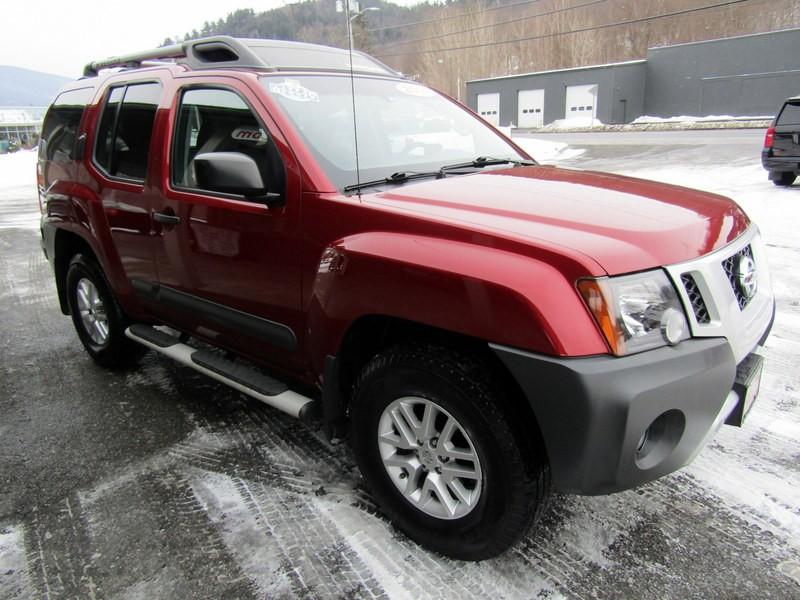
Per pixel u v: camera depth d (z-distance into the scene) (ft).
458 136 10.89
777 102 108.99
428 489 7.29
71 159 12.88
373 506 8.45
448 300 6.38
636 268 6.08
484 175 9.10
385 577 7.13
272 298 8.56
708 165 50.37
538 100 133.90
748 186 37.11
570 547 7.52
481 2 180.65
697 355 6.16
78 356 14.61
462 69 182.80
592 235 6.39
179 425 10.94
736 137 76.59
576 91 127.03
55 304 19.40
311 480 9.12
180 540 7.88
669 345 6.14
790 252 21.01
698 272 6.41
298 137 8.28
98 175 11.77
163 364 13.92
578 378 5.69
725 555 7.31
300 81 9.53
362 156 8.87
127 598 6.95
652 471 6.26
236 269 8.96
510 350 6.01
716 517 8.00
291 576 7.20
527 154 11.53
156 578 7.23
